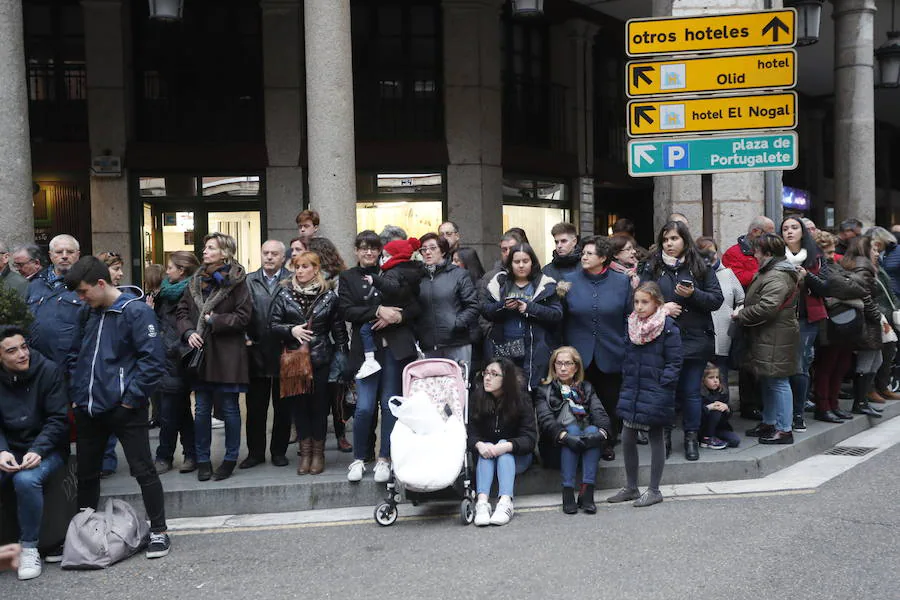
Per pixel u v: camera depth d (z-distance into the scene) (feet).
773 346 22.81
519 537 17.30
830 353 26.53
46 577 16.16
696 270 21.79
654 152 24.59
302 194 41.63
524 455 19.69
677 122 24.41
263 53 41.37
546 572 15.05
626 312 21.62
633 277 23.26
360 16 43.16
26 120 25.50
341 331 21.97
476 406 19.54
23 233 25.17
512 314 21.25
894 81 44.29
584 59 48.24
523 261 20.92
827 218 73.00
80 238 41.27
